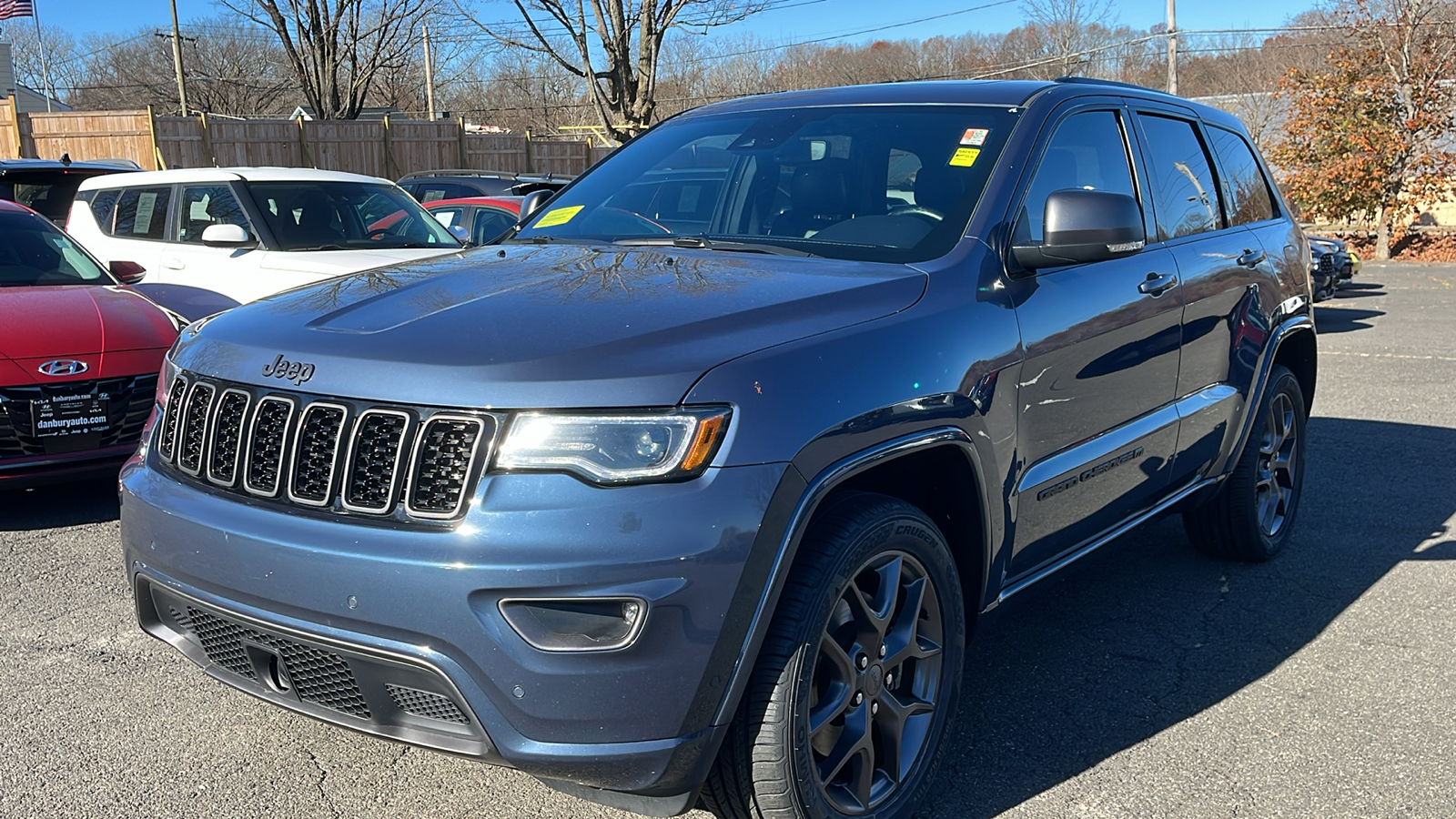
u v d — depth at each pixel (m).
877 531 2.52
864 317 2.65
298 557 2.29
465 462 2.21
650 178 3.83
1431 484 6.18
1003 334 2.94
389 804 2.89
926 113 3.59
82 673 3.62
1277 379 4.66
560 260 3.10
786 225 3.36
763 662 2.34
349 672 2.33
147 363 5.31
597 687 2.17
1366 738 3.31
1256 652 3.94
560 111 49.66
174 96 53.59
